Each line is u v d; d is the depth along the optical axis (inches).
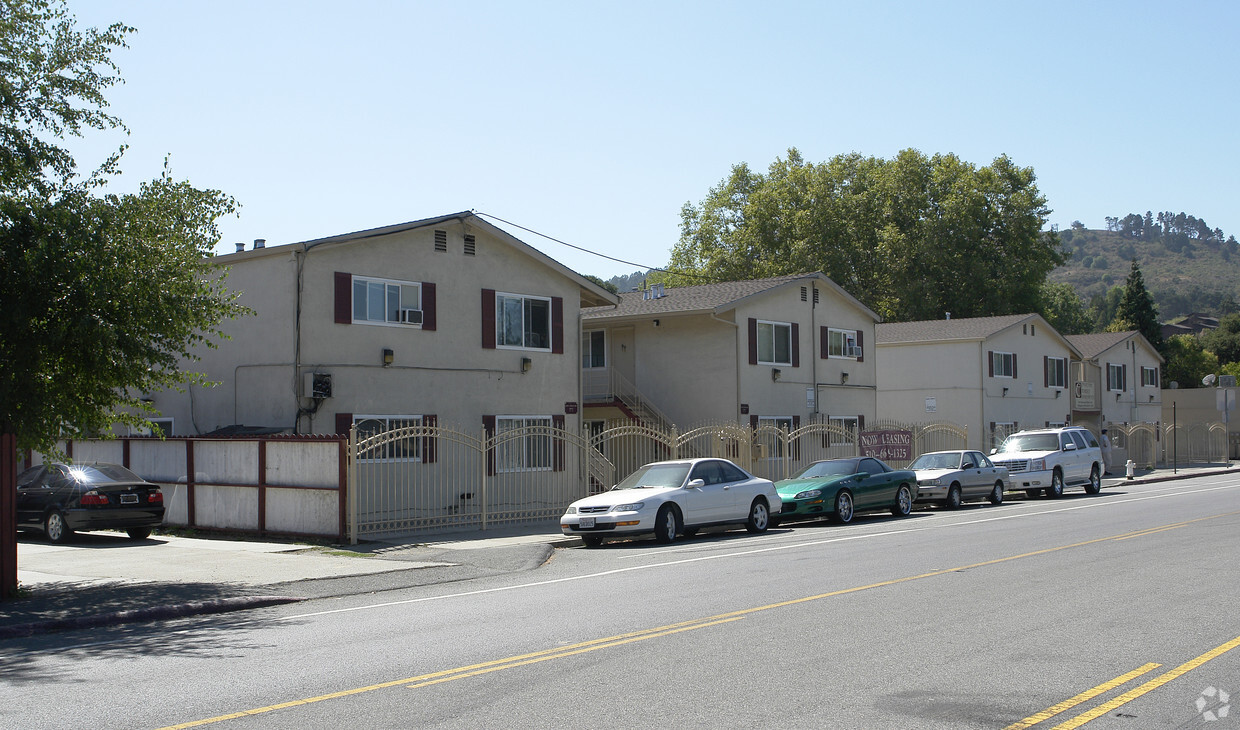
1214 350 3663.9
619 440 1280.8
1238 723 250.8
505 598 485.7
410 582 561.0
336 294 888.9
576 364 1091.9
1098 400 2128.4
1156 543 644.1
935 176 2486.5
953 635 361.1
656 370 1353.3
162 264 536.7
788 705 271.7
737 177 2566.4
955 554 609.0
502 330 1023.0
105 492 762.8
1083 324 4015.8
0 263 495.2
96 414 552.1
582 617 415.8
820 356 1425.9
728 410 1285.7
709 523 784.3
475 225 994.1
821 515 926.4
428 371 951.0
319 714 270.2
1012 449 1284.4
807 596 454.9
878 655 331.0
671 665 321.4
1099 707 265.6
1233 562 546.9
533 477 1023.0
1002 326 1788.9
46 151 540.4
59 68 551.2
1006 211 2450.8
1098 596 440.8
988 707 267.0
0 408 497.0
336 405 880.9
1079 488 1422.2
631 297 1453.0
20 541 786.8
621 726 254.1
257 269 896.3
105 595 513.3
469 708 273.6
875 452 1275.8
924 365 1787.6
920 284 2343.8
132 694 299.6
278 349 874.1
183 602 489.7
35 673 338.3
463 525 860.0
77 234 496.7
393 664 332.5
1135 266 3415.4
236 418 901.2
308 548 716.7
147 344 530.0
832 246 2393.0
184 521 848.9
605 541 791.7
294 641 385.7
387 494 895.7
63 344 503.8
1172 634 358.0
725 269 2456.9
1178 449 2303.2
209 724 262.5
